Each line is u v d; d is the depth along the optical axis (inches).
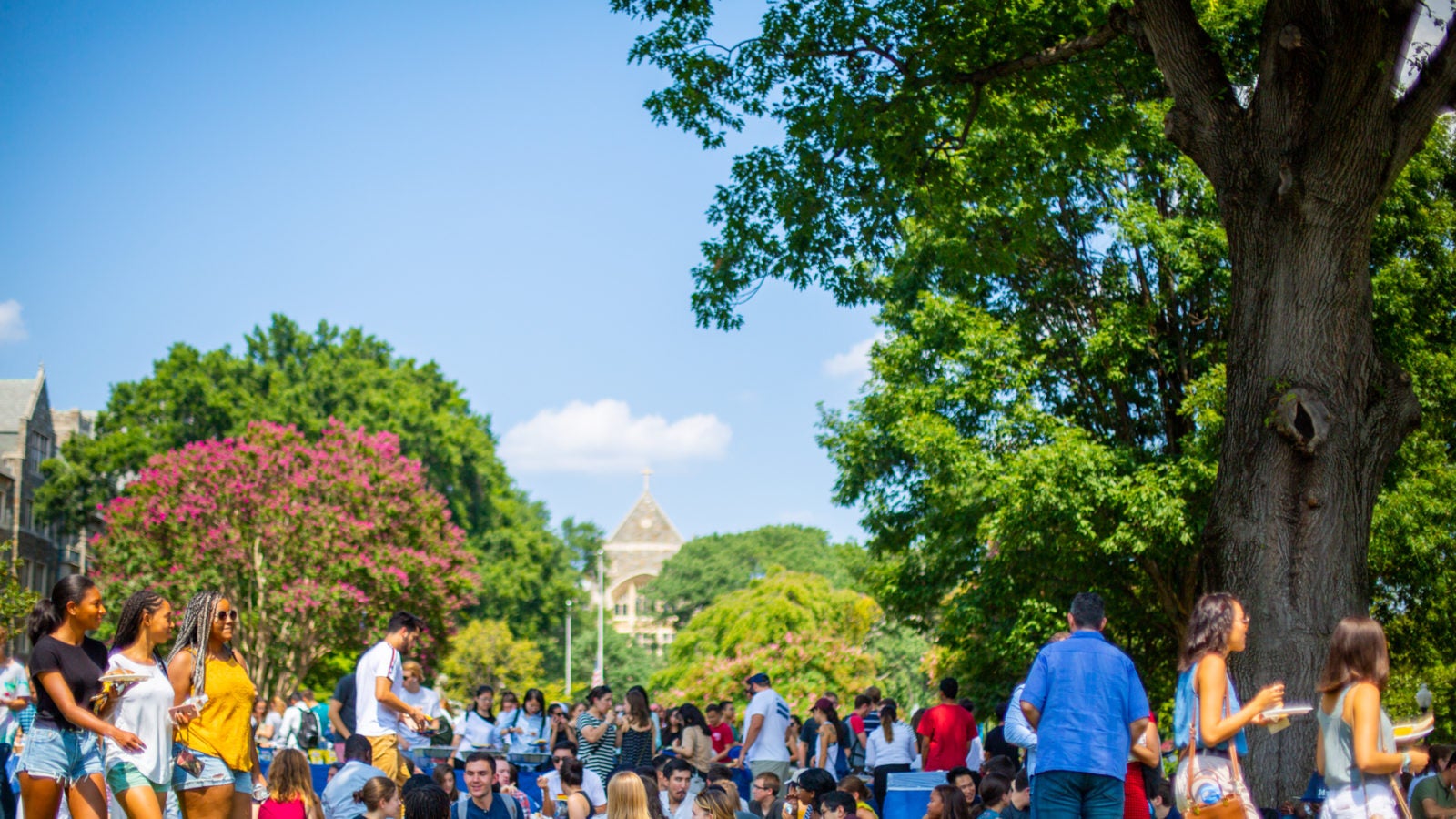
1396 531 922.7
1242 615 284.8
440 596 1833.2
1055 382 1055.0
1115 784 295.9
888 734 704.4
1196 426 970.7
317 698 2064.5
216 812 327.0
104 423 2385.6
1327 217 493.4
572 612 3427.7
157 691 319.9
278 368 2561.5
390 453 1883.6
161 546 1726.1
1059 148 688.4
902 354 1029.8
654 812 414.9
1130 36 569.9
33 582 2405.3
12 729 517.3
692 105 684.1
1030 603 954.7
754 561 4338.1
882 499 1096.8
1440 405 952.9
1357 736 263.1
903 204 712.4
